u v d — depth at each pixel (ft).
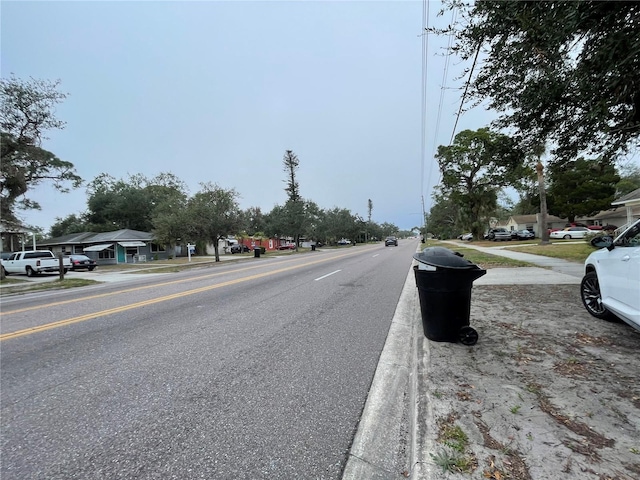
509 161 26.86
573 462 6.62
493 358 12.05
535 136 23.91
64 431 9.03
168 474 7.26
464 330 13.61
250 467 7.43
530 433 7.60
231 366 13.17
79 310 25.32
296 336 16.78
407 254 80.59
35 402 10.71
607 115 17.24
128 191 167.94
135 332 18.30
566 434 7.52
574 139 23.68
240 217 94.12
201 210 90.43
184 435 8.68
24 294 41.60
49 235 201.87
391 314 21.06
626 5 12.26
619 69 13.64
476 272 13.65
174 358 14.20
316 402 10.27
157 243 124.26
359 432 8.70
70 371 13.16
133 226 170.19
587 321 15.94
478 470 6.53
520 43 17.21
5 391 11.56
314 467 7.40
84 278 57.72
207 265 81.46
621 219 132.26
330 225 234.17
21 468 7.59
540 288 24.63
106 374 12.75
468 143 118.32
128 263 116.78
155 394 11.00
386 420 9.24
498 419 8.20
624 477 6.18
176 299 28.19
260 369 12.81
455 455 6.95
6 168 64.64
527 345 13.12
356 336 16.63
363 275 41.04
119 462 7.72
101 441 8.54
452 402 9.07
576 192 132.98
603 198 129.90
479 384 10.06
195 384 11.66
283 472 7.25
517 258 48.98
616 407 8.53
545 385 9.82
